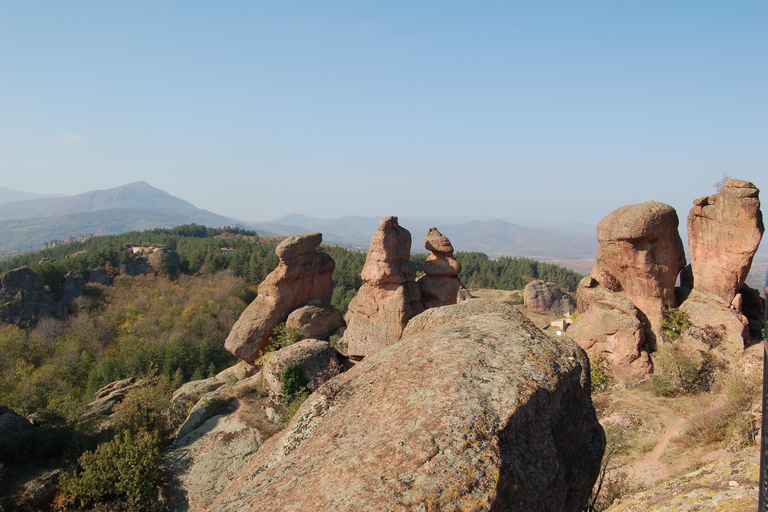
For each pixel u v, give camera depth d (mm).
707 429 25094
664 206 33094
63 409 36094
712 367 30609
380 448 5617
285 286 36688
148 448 26109
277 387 27953
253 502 5891
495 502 4867
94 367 94562
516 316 9555
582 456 6891
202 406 31438
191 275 158625
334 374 28734
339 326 37656
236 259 161500
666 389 30844
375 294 31500
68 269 136500
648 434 27500
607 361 34531
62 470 29156
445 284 32844
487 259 197250
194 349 101250
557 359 7406
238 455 25703
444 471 5074
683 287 36625
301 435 7566
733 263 32312
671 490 12547
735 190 32031
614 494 22703
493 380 6488
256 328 35719
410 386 6785
